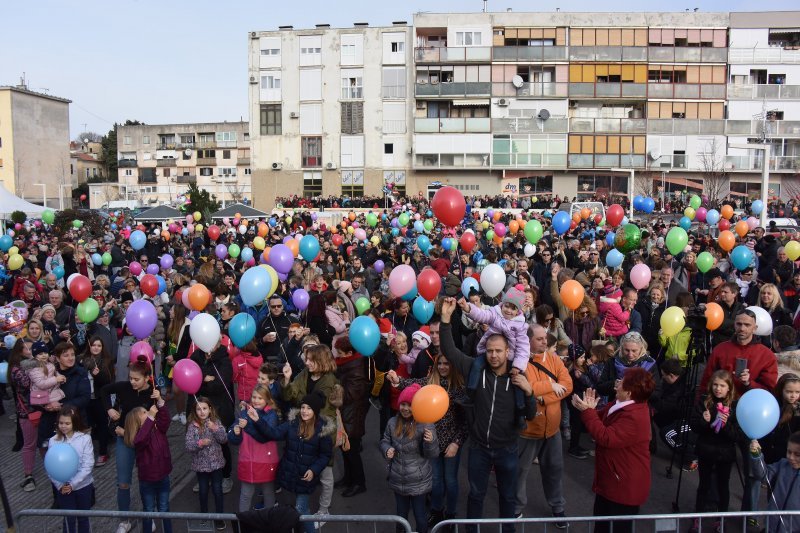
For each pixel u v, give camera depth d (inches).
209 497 245.8
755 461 181.5
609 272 431.2
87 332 313.6
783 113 1625.2
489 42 1658.5
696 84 1632.6
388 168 1734.7
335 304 306.7
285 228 970.7
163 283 407.8
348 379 242.1
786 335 252.4
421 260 528.1
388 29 1711.4
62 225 1148.5
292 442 201.6
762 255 496.1
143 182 2819.9
